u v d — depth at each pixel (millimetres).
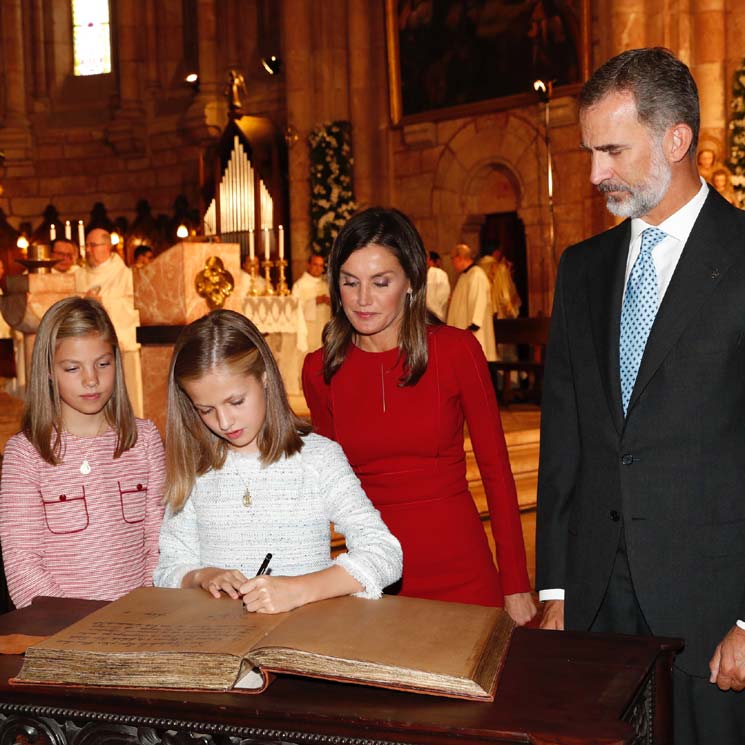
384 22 13109
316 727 1403
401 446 2354
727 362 1970
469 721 1361
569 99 11266
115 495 2453
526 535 5664
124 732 1517
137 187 17203
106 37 17719
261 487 2043
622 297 2127
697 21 9930
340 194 13258
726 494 1979
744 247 1993
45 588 2277
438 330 2381
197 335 1946
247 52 15555
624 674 1527
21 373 7469
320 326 9570
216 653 1479
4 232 16781
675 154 1943
